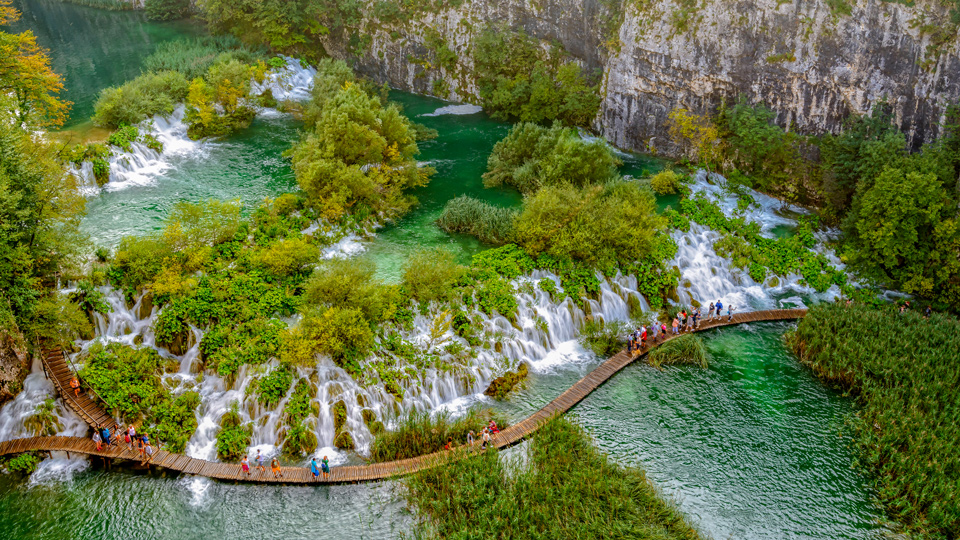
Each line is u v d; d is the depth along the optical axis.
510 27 86.88
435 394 43.72
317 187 58.38
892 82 59.41
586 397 44.41
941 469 37.41
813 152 64.81
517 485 36.16
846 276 56.47
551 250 52.84
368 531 34.66
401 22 94.19
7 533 34.28
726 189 68.44
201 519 35.28
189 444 39.47
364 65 99.12
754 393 44.91
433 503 35.50
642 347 48.62
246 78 79.75
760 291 56.34
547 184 62.84
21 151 44.22
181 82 76.12
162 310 43.94
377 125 62.31
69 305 41.00
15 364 40.50
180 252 47.94
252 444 39.91
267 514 35.62
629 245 53.53
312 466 37.38
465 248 56.38
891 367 44.84
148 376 41.44
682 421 42.50
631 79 75.25
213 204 52.00
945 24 56.16
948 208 52.25
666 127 74.62
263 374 41.34
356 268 46.12
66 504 35.84
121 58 95.19
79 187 60.34
